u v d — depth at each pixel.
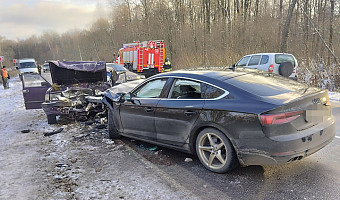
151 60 19.39
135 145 4.99
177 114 3.89
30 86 8.17
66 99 6.72
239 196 3.01
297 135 3.03
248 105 3.15
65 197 3.15
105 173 3.79
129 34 33.84
